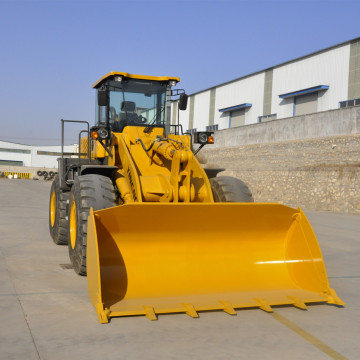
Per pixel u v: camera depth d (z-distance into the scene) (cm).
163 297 439
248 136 2381
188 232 475
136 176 535
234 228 486
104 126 668
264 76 3066
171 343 361
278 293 466
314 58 2625
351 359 338
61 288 518
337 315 440
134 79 679
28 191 2420
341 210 1666
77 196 566
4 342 356
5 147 8025
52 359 326
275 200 2072
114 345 354
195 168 577
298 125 2006
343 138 1734
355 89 2347
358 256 770
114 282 444
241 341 368
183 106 685
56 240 790
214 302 432
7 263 645
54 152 8444
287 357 339
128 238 461
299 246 491
